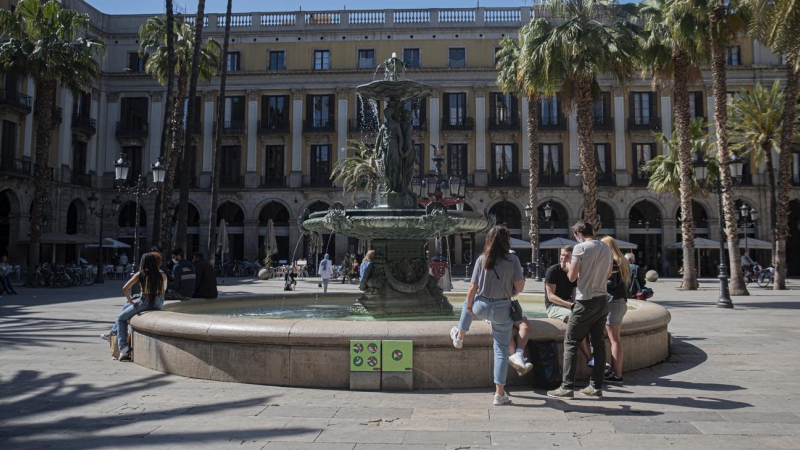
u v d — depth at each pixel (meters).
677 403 5.25
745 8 18.17
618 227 39.44
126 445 4.14
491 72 40.72
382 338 5.78
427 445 4.12
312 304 12.05
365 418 4.78
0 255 32.81
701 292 22.19
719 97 20.56
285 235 41.28
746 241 32.25
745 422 4.64
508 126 40.28
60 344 8.84
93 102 39.78
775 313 13.78
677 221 40.31
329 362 5.83
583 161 17.94
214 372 6.18
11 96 31.69
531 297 11.95
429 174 17.14
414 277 9.02
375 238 8.96
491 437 4.29
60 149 36.06
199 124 41.47
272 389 5.77
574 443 4.15
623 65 17.66
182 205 20.72
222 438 4.29
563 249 6.59
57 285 25.19
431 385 5.77
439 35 41.28
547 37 17.98
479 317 5.25
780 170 23.23
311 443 4.17
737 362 7.29
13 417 4.86
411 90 9.05
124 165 18.50
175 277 10.42
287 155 41.31
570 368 5.44
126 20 41.66
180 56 29.17
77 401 5.36
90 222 39.22
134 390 5.75
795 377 6.39
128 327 7.46
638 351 6.84
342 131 41.00
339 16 41.81
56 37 26.03
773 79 39.56
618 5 17.95
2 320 12.22
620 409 5.04
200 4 21.08
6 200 33.28
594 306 5.39
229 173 41.53
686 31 19.64
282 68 41.84
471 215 8.67
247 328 6.04
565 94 19.44
